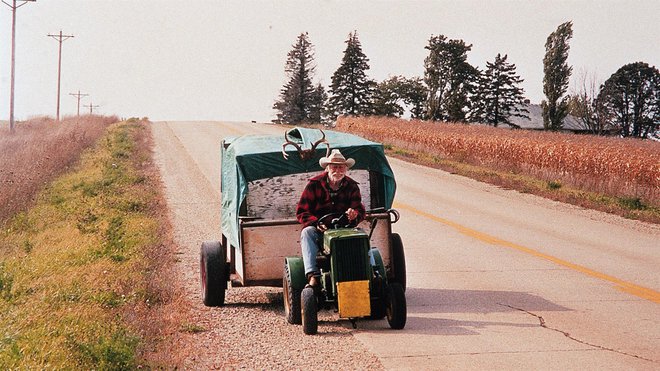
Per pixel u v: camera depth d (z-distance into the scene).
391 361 7.74
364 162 10.58
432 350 8.18
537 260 14.36
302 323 9.27
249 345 8.48
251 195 10.29
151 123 68.25
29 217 19.94
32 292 11.84
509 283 12.25
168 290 11.41
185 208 21.80
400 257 10.46
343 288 8.52
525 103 115.69
